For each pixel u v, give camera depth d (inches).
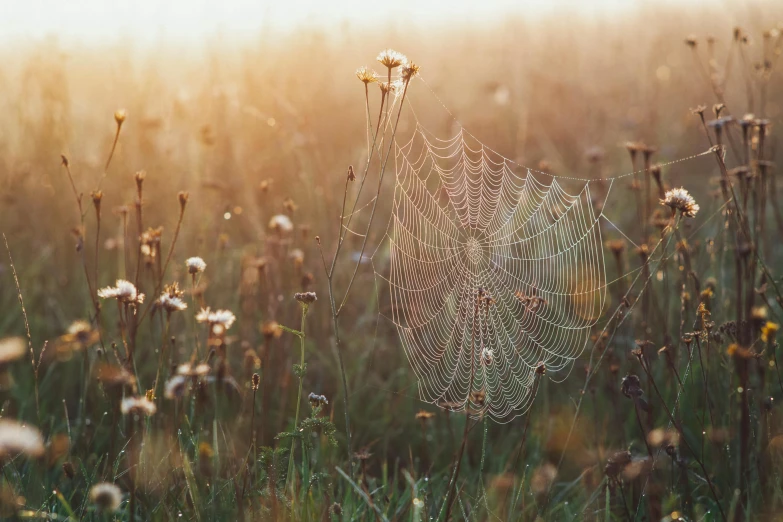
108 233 78.6
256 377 55.2
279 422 63.2
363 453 59.4
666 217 69.4
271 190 82.0
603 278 70.1
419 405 67.1
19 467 59.0
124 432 58.9
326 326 72.2
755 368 61.4
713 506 58.1
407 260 68.5
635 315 67.2
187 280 70.0
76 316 72.9
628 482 58.3
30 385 67.2
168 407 60.8
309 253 74.3
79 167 82.4
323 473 54.4
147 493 55.4
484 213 72.8
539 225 70.4
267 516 53.7
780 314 65.6
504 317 68.1
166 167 82.7
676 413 55.7
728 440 58.6
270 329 58.8
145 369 66.4
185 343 65.6
